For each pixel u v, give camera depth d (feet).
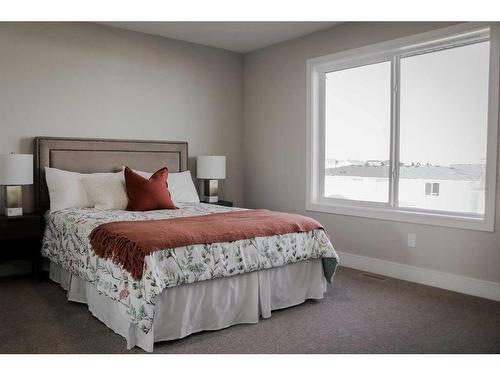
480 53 11.64
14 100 13.10
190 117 17.06
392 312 10.32
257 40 16.49
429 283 12.55
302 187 16.20
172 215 11.67
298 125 16.19
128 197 13.12
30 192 13.48
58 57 13.84
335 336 8.95
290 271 10.70
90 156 14.35
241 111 18.65
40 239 12.84
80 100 14.34
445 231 12.17
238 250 9.47
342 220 14.93
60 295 11.59
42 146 13.43
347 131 15.01
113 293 8.61
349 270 14.29
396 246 13.38
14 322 9.64
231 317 9.53
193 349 8.33
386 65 13.76
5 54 12.89
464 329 9.27
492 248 11.25
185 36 16.05
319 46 15.24
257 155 18.08
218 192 18.08
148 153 15.70
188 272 8.64
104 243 9.20
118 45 15.08
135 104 15.58
